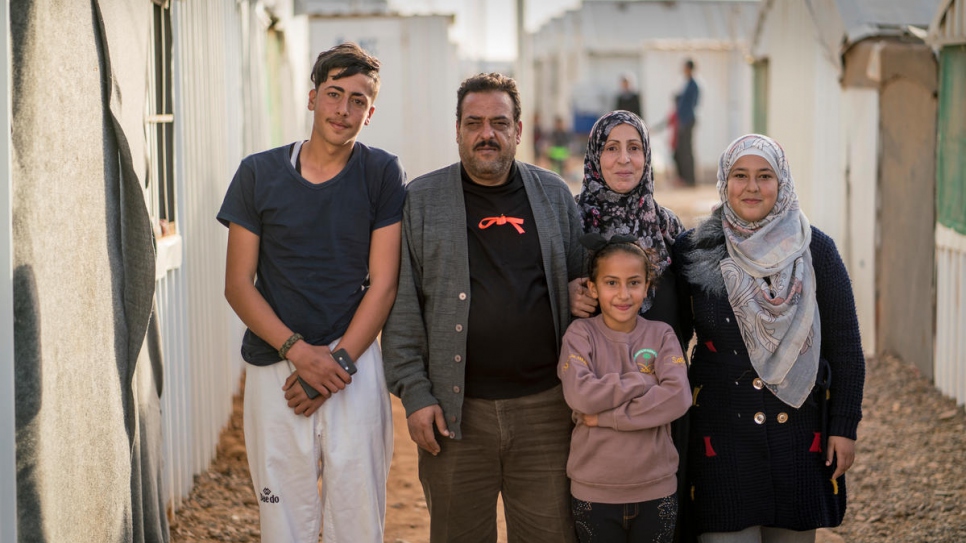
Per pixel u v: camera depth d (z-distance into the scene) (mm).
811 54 9398
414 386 3449
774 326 3377
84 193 3014
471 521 3576
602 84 32750
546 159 29344
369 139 14914
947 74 6781
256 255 3391
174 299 4797
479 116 3348
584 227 3713
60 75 2824
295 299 3352
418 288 3539
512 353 3428
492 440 3482
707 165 27547
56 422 2760
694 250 3582
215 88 6145
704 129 28094
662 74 28672
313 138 3410
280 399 3381
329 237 3350
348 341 3340
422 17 14688
